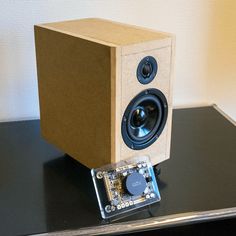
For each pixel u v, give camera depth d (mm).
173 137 1155
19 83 1225
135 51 783
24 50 1191
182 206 838
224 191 893
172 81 890
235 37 1321
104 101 805
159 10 1241
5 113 1248
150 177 865
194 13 1266
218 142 1130
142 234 874
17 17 1151
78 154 932
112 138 820
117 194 823
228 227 922
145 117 882
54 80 934
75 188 901
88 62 811
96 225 780
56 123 979
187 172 970
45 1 1156
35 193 884
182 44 1296
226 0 1270
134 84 810
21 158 1031
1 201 854
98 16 1210
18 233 758
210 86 1376
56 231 763
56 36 878
